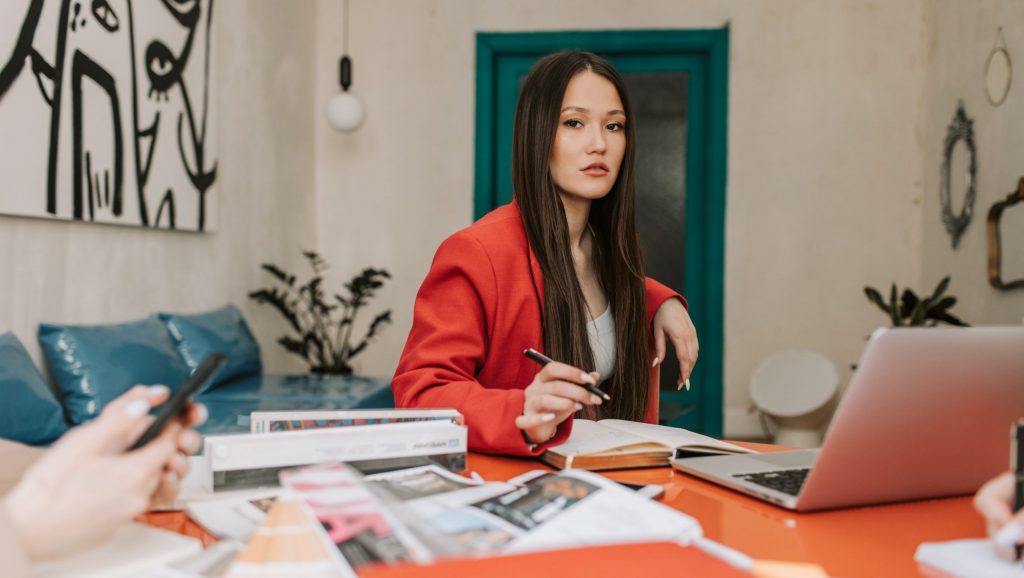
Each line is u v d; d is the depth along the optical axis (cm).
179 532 63
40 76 205
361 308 440
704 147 431
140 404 54
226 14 323
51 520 47
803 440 377
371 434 78
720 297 422
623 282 133
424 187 437
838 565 58
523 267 121
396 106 438
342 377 320
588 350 121
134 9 251
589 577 48
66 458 50
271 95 374
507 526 57
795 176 419
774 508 74
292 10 402
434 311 117
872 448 68
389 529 54
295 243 409
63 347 203
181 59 282
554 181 124
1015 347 67
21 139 199
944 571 56
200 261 305
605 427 106
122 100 244
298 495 58
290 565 48
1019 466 56
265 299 353
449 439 82
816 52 417
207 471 74
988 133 330
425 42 435
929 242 399
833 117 417
